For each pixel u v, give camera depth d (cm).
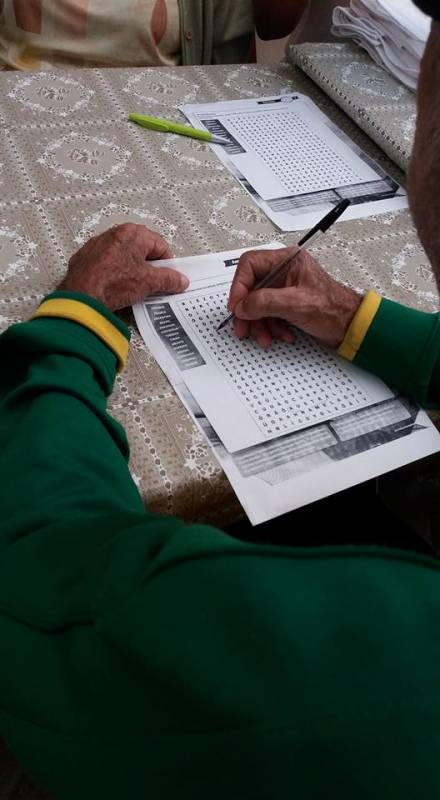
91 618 33
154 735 31
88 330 66
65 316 66
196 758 30
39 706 35
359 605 31
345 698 29
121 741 32
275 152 104
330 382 73
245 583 31
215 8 150
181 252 85
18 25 141
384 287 85
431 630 31
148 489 61
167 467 63
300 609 31
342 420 70
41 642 36
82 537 38
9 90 106
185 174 97
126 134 102
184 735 31
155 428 66
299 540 85
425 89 41
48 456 50
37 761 37
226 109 112
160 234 87
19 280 78
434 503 91
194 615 31
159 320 76
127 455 62
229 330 76
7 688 37
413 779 29
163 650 30
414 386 72
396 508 93
